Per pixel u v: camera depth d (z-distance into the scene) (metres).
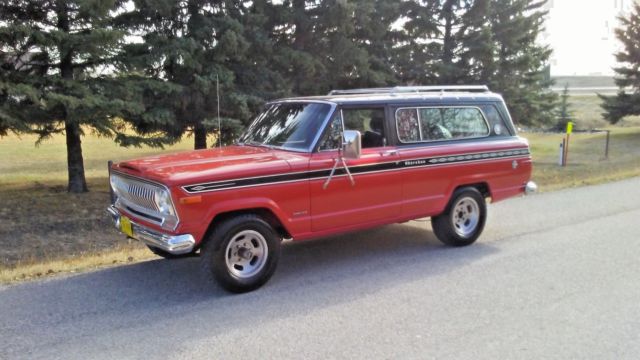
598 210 9.55
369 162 6.28
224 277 5.44
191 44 11.34
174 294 5.57
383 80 14.27
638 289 5.61
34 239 9.14
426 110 6.96
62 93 10.27
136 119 11.54
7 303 5.31
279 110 6.83
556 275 6.07
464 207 7.34
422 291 5.62
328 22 13.04
